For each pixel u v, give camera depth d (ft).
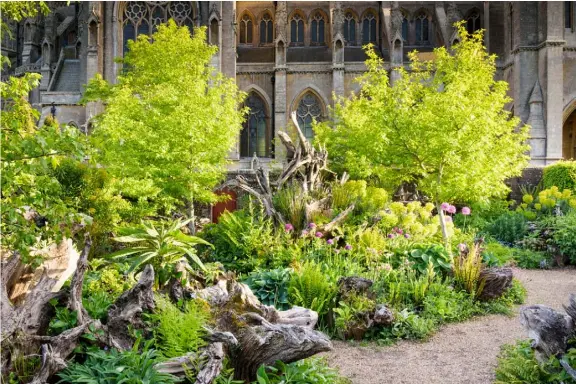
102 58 160.35
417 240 49.88
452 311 36.60
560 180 96.78
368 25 180.65
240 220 50.72
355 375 27.09
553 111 145.07
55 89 165.27
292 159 59.98
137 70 95.40
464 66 57.16
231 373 20.52
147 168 66.49
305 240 47.21
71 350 19.31
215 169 74.74
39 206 21.27
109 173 62.90
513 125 53.83
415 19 179.83
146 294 22.16
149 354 19.04
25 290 24.35
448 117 48.42
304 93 165.89
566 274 54.44
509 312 38.37
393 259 44.37
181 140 69.31
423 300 37.40
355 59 172.86
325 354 30.27
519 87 150.41
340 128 91.25
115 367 18.28
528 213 80.23
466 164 48.57
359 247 44.98
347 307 33.45
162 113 72.69
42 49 177.06
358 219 52.65
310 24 179.42
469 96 52.44
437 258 43.19
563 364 19.10
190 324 20.59
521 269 57.41
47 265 26.35
